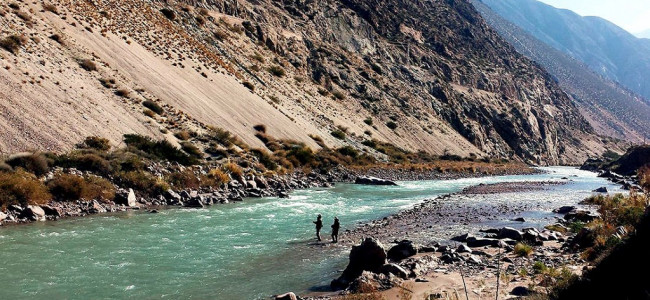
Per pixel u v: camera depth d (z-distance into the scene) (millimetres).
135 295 12320
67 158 26578
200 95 50594
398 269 13273
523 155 149875
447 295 10938
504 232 19578
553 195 39906
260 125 53562
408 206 31578
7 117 26938
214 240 19219
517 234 19141
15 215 20422
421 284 12422
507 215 27453
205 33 74000
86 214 22703
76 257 15516
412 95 121938
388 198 36000
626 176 73000
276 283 13742
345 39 125312
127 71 43875
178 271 14727
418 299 11102
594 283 9508
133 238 18625
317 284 13625
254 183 35500
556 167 143375
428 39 172125
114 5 55938
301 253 17656
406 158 80250
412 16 180625
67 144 28609
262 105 60344
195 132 41594
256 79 71188
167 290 12852
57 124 29547
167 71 49781
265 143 51125
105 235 18828
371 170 58500
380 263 13852
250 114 55438
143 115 38594
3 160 23594
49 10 42625
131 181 27375
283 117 61844
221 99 53594
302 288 13234
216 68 61188
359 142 77188
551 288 10773
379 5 157750
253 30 91875
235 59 72875
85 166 26938
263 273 14828
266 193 33938
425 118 114438
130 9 58281
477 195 39312
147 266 15047
